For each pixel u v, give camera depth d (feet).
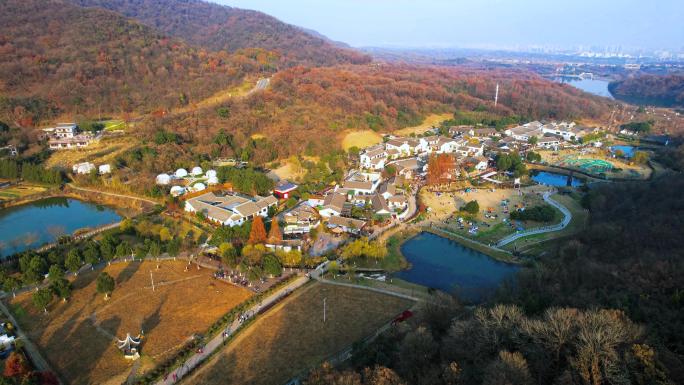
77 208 480.23
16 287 301.84
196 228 415.85
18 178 541.34
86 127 654.12
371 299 312.29
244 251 351.87
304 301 306.14
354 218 446.60
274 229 385.29
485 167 642.63
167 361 242.58
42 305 278.87
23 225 432.66
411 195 531.91
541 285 275.80
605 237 364.79
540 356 183.62
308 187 516.32
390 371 181.37
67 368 236.63
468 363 192.24
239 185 505.25
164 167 543.80
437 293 287.07
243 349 255.70
